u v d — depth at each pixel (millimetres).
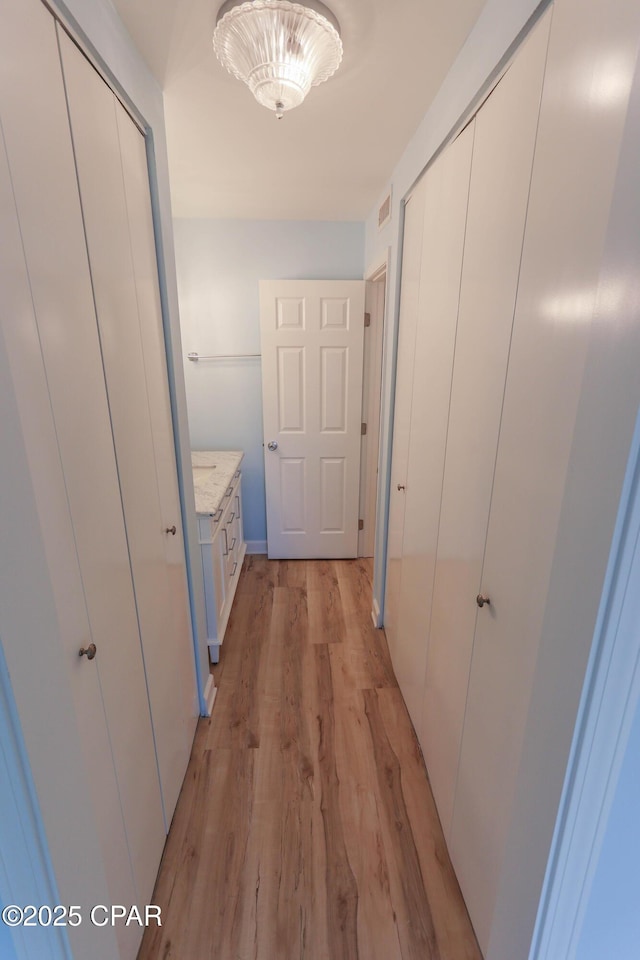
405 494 1864
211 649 2168
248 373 3107
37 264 727
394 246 1964
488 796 1039
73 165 856
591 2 633
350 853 1347
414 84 1316
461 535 1216
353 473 3188
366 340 2990
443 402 1363
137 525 1148
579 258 684
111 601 981
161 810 1316
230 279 2947
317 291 2834
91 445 904
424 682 1607
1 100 641
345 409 3059
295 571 3168
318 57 1079
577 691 637
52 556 743
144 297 1239
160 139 1341
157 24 1060
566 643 660
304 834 1400
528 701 847
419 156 1579
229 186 2219
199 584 1752
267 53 1036
